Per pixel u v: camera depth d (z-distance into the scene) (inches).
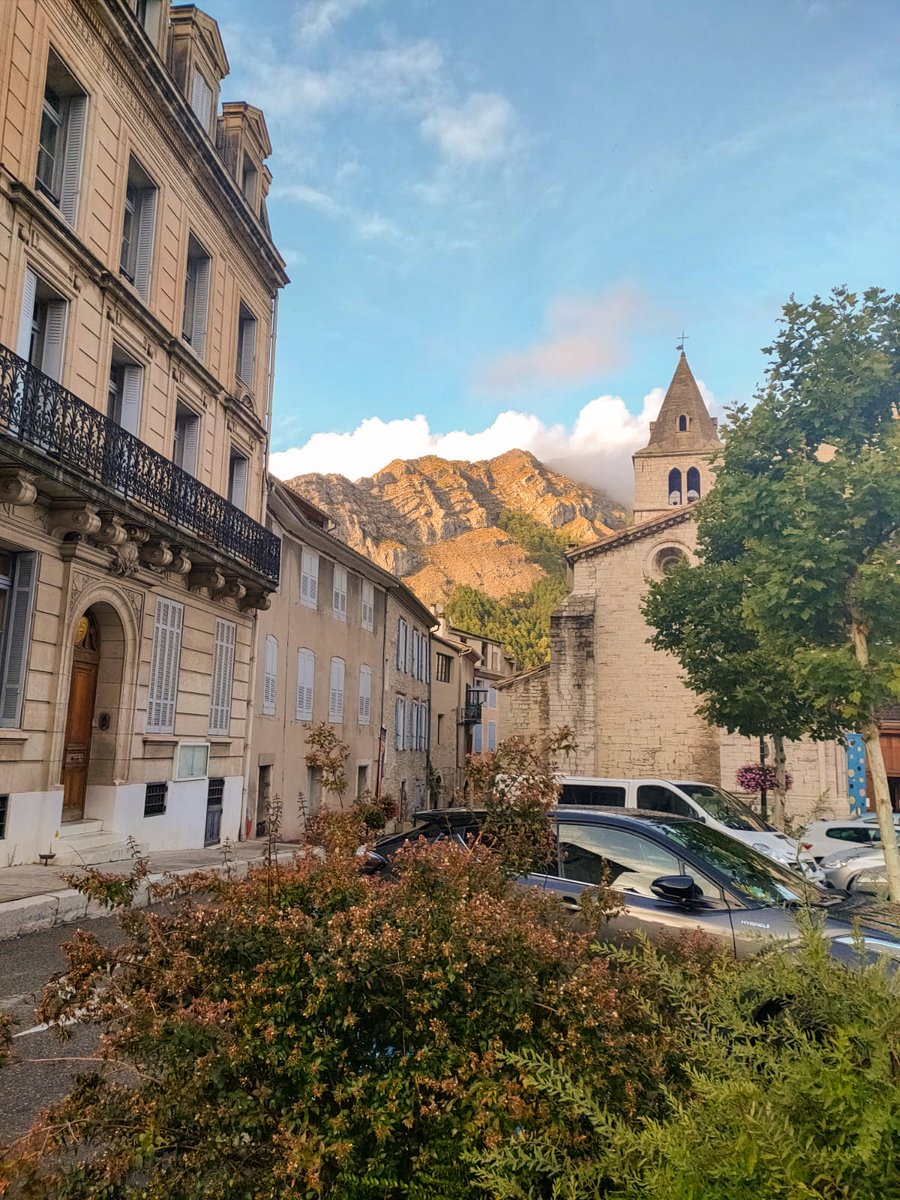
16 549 462.9
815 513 347.6
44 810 466.0
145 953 124.9
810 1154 80.7
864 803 844.0
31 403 429.4
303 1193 99.7
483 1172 94.2
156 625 594.6
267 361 842.2
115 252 553.6
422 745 1588.3
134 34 553.6
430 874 144.7
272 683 847.7
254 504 802.2
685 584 650.8
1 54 442.9
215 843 690.2
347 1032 115.4
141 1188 103.7
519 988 116.3
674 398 1844.2
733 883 236.8
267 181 840.9
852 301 388.8
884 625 343.9
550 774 191.0
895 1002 101.2
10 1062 118.3
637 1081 115.3
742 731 629.3
